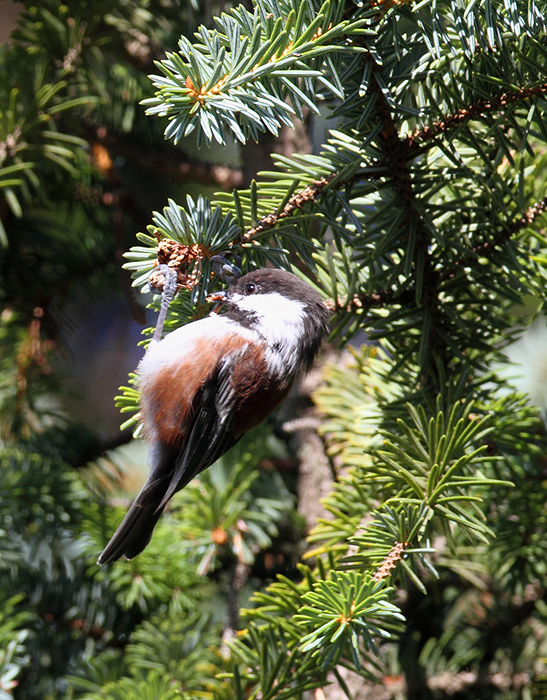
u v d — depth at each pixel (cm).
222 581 501
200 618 433
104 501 496
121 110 529
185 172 540
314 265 345
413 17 262
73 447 547
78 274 566
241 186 536
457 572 425
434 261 333
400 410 343
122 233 516
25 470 479
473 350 389
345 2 257
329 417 465
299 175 307
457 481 282
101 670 410
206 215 292
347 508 346
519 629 428
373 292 341
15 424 543
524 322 405
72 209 551
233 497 437
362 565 287
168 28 495
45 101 423
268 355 333
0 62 457
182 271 299
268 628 307
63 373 616
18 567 471
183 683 389
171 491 336
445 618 454
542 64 289
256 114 237
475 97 289
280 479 504
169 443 341
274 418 527
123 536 329
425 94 289
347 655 302
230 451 475
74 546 479
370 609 244
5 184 411
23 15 453
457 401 306
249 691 326
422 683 408
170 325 355
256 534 439
